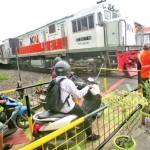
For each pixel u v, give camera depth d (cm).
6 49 2225
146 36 1178
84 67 1046
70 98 276
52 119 255
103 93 646
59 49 1205
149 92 349
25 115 391
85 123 296
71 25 1070
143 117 346
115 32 916
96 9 927
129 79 873
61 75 275
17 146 325
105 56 952
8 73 1764
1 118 333
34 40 1533
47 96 272
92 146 283
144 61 411
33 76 1341
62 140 261
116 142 249
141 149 277
